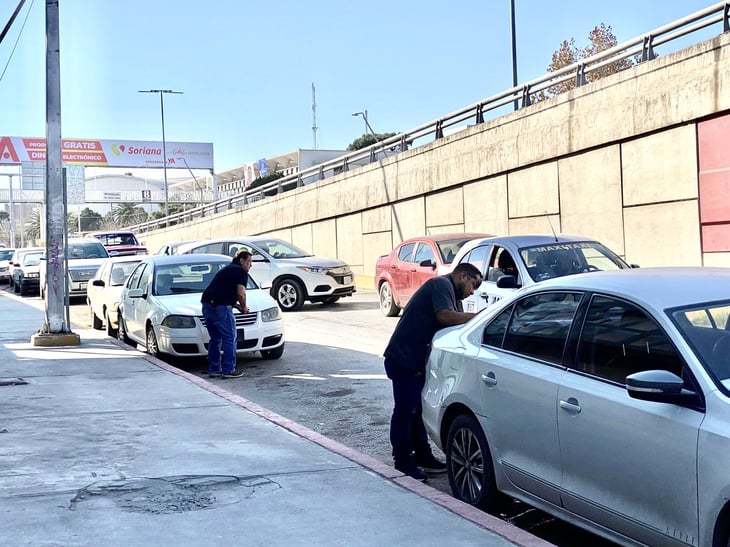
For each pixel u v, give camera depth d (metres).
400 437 6.76
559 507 5.06
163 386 10.50
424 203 26.62
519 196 22.16
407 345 6.72
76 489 6.02
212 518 5.35
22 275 31.17
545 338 5.38
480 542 4.87
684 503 4.14
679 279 5.05
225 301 11.89
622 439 4.52
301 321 19.34
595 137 19.17
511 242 12.58
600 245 12.64
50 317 15.05
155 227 62.31
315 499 5.73
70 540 4.96
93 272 27.78
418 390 6.76
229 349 12.02
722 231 16.45
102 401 9.52
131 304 14.85
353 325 18.14
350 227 31.36
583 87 19.52
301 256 22.95
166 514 5.43
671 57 17.11
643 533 4.41
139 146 72.75
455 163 24.50
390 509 5.51
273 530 5.12
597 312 5.05
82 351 14.08
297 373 12.20
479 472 5.89
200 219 48.50
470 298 12.52
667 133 17.55
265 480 6.21
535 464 5.23
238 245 22.64
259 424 8.20
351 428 8.75
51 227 15.02
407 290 18.12
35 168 69.81
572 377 5.00
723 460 3.91
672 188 17.52
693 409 4.19
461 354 6.05
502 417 5.52
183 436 7.68
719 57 16.02
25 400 9.62
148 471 6.48
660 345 4.54
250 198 52.22
